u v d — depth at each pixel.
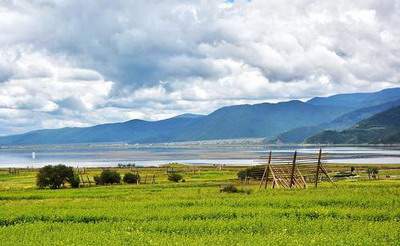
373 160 187.50
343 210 32.78
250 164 179.75
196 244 22.98
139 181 88.00
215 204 39.16
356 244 22.27
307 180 75.56
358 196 40.06
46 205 42.53
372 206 35.94
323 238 23.58
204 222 29.75
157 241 24.17
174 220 31.70
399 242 22.64
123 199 47.44
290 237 24.19
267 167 60.16
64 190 65.94
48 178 78.06
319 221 29.27
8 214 35.91
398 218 30.53
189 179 92.06
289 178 63.34
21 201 50.59
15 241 25.59
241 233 26.42
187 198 45.25
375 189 47.06
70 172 79.81
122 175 106.19
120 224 30.56
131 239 24.98
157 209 36.75
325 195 42.09
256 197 42.50
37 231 28.55
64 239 25.38
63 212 35.81
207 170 125.75
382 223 28.19
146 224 29.89
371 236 24.08
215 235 25.88
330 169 117.19
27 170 143.12
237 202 39.16
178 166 154.50
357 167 125.19
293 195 43.41
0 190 70.75
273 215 32.78
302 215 32.44
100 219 33.91
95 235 26.38
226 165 168.75
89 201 46.38
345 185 58.38
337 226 27.53
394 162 168.50
